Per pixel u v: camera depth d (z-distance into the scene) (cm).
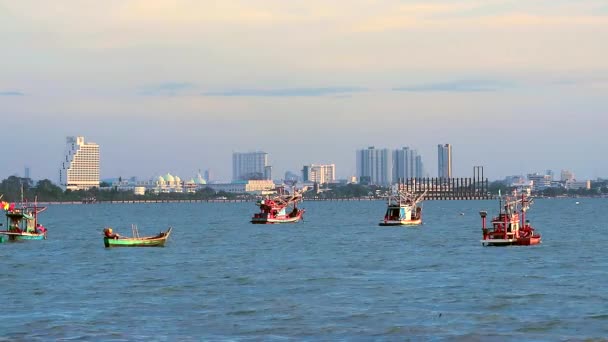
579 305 19738
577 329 17238
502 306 19750
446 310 19325
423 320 18250
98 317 18950
